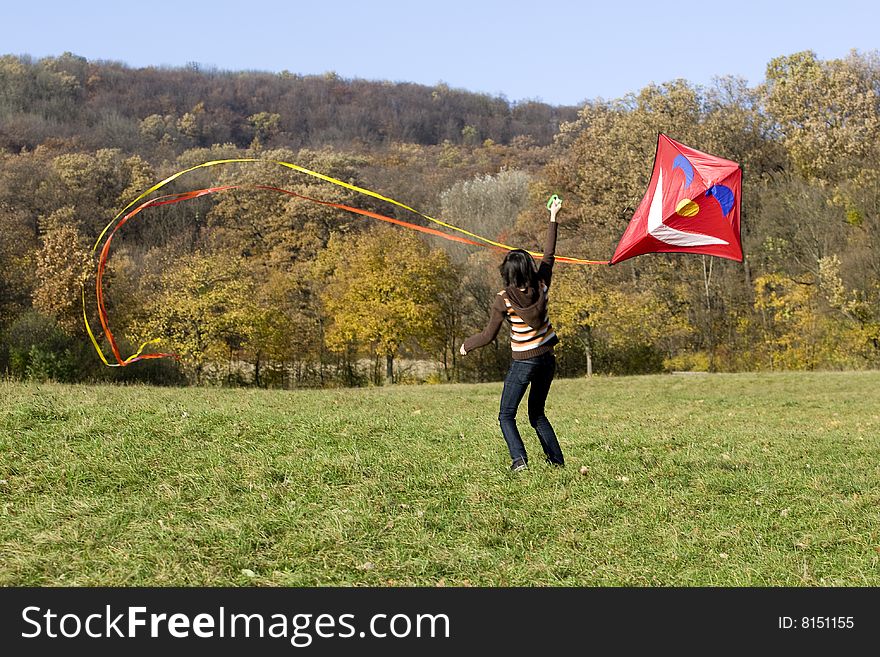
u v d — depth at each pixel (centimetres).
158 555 534
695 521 621
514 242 5381
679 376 2777
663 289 4425
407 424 963
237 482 677
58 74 11625
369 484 673
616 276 4462
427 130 12244
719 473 756
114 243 6103
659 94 4712
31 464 705
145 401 1060
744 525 616
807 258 3994
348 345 4628
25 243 5028
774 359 4000
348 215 6259
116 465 704
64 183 6494
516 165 9475
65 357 3036
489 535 581
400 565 536
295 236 6097
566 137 5809
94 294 3816
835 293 3516
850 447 955
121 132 10488
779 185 4284
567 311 3772
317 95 12962
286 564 533
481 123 12650
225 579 511
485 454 794
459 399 1906
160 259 5578
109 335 971
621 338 4009
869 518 630
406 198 7331
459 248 5669
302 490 662
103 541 556
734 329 4297
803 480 744
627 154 4666
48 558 528
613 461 791
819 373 2669
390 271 4306
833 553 570
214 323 3884
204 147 10981
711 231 744
